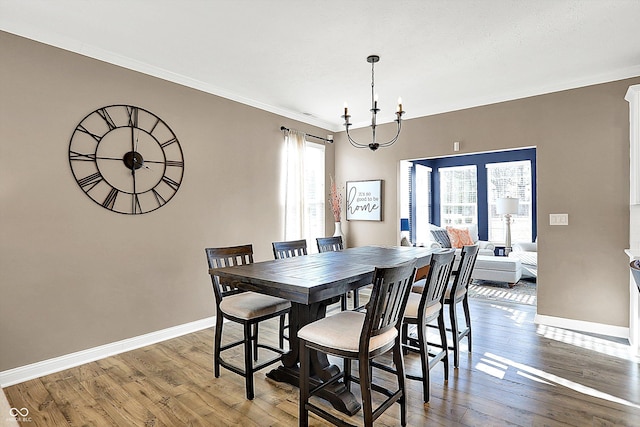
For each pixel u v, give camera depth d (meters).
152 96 3.36
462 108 4.38
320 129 5.39
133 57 3.13
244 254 3.00
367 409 1.80
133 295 3.22
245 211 4.23
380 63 3.24
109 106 3.06
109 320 3.06
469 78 3.60
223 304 2.61
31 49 2.64
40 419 2.12
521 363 2.85
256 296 2.75
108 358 3.00
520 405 2.25
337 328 2.03
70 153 2.84
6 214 2.54
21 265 2.60
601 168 3.52
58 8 2.36
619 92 3.43
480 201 7.66
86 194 2.93
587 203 3.60
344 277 2.16
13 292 2.57
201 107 3.77
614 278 3.47
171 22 2.54
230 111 4.06
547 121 3.81
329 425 2.07
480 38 2.77
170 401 2.33
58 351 2.77
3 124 2.53
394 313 2.00
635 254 2.88
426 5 2.32
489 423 2.06
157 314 3.39
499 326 3.75
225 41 2.83
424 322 2.31
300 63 3.24
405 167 6.74
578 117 3.64
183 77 3.57
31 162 2.65
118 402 2.31
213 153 3.89
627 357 2.94
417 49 2.96
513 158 7.28
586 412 2.16
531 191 7.11
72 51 2.85
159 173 3.41
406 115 4.84
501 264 5.56
